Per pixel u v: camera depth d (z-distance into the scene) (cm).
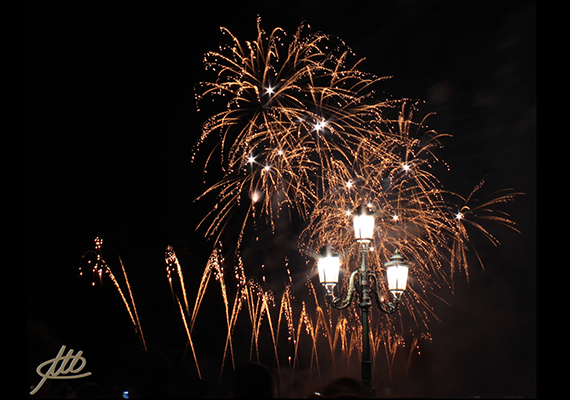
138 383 388
